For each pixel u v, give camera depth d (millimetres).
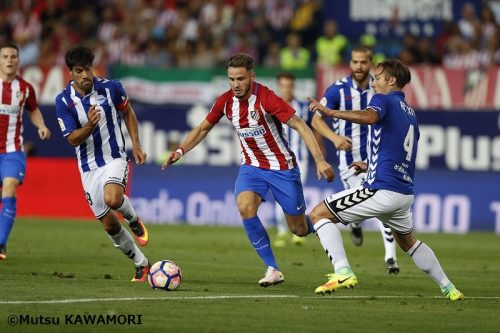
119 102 30219
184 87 65312
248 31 75125
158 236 49094
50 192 59469
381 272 35562
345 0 76312
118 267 34469
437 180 56375
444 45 73938
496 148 55938
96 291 27188
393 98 26359
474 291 30188
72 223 55062
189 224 57344
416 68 62469
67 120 29984
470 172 56188
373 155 26516
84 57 29031
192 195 58156
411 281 32562
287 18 76125
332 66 62188
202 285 29625
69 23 78938
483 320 23875
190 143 29984
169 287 27656
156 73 65312
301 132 28156
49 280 29703
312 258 40281
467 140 56156
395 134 26203
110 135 30109
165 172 58594
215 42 74688
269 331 21703
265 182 29781
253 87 28969
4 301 24922
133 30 76688
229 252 42031
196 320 22859
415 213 56469
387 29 76062
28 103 37344
